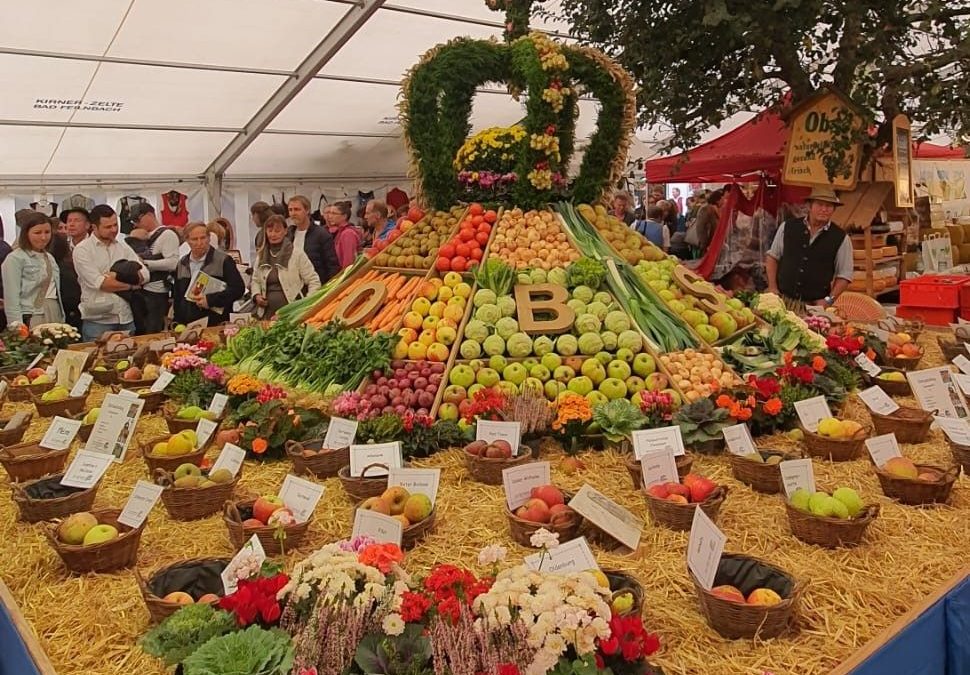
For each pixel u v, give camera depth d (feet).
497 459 12.28
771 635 7.68
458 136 21.08
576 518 10.02
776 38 25.64
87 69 29.22
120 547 9.52
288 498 10.50
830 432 13.39
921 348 20.39
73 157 35.76
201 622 6.75
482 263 17.99
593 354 15.97
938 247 36.63
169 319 29.66
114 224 24.79
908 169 26.48
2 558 9.93
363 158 43.04
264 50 30.68
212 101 33.60
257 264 26.37
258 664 6.18
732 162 32.83
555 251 18.88
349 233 30.35
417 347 16.37
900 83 24.95
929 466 11.78
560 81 20.04
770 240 34.55
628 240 20.44
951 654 8.36
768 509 11.10
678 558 9.51
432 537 10.30
